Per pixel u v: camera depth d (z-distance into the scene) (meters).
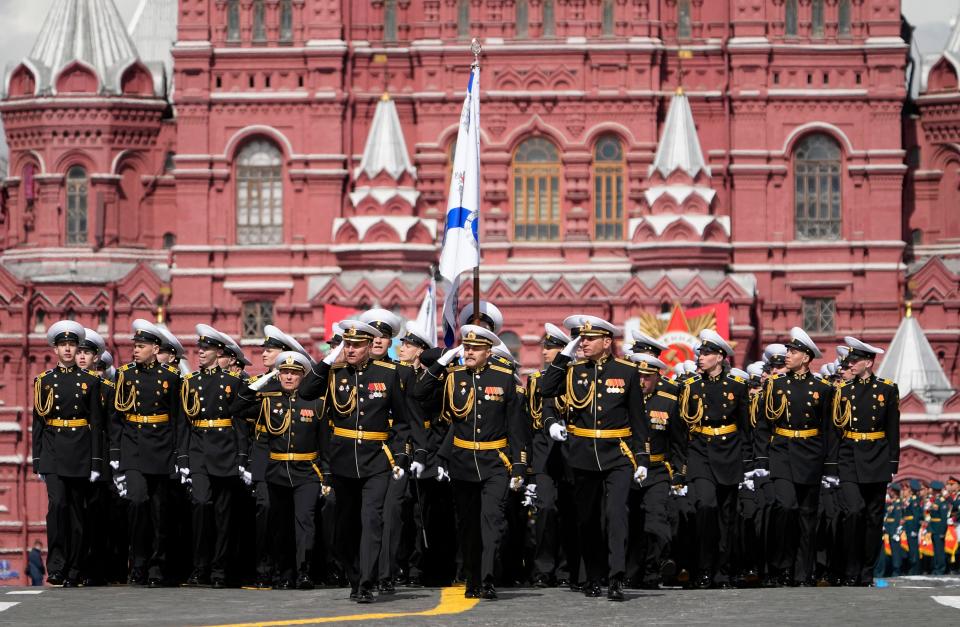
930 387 178.25
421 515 66.31
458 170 88.12
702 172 184.25
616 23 190.25
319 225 191.25
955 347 189.12
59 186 198.38
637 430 61.09
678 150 184.25
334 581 73.88
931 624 51.47
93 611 57.81
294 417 68.88
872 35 191.50
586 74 190.00
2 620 54.84
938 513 118.06
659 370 71.56
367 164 186.50
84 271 197.12
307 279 191.25
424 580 76.25
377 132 187.12
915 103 196.50
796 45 190.62
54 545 70.69
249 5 192.62
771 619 53.34
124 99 198.00
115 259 197.75
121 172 198.75
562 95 189.50
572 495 69.38
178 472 71.19
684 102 185.62
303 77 192.38
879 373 181.62
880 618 53.31
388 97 187.62
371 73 193.12
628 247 185.75
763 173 189.88
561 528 70.88
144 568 71.50
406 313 182.88
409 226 184.25
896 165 190.38
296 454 68.88
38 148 199.25
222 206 192.25
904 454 175.88
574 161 188.88
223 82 192.50
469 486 61.56
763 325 189.25
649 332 180.75
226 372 71.56
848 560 73.38
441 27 190.62
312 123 191.88
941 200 195.88
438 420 74.31
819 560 77.06
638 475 60.56
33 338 192.00
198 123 192.38
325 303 183.75
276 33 192.50
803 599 60.19
